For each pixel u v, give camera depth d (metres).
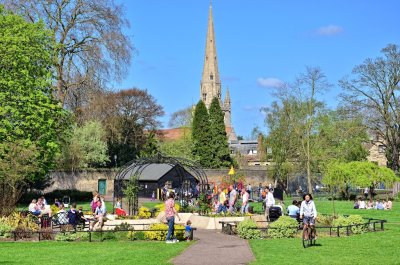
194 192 55.22
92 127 72.81
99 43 55.69
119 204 39.12
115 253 21.12
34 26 42.81
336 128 68.25
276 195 58.84
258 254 20.52
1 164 30.25
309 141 69.56
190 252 21.41
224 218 32.44
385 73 65.88
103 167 78.12
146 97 97.56
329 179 61.28
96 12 56.06
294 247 22.30
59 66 55.16
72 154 67.69
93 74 55.69
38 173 42.47
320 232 27.94
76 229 27.73
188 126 123.69
